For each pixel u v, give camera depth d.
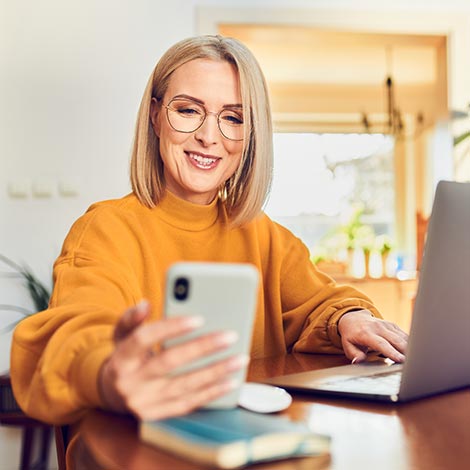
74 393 0.76
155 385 0.61
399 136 5.96
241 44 1.31
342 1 3.39
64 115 3.05
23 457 2.69
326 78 5.78
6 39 3.04
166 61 1.29
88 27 3.08
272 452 0.61
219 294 0.66
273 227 1.49
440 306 0.82
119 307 0.99
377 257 5.17
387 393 0.86
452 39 3.48
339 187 6.01
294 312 1.42
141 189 1.30
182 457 0.61
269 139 1.34
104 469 0.61
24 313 3.00
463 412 0.82
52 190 3.03
